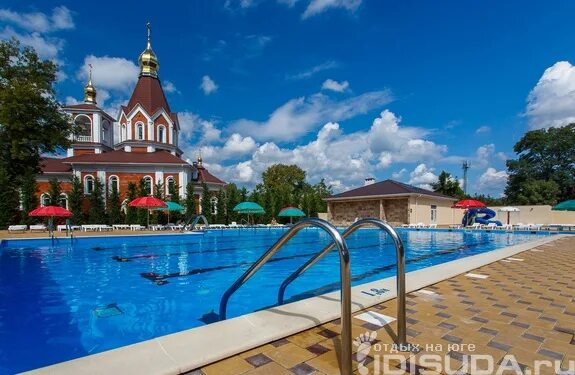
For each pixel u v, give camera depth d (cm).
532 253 845
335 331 293
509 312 352
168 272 813
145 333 400
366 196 2806
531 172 4544
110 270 835
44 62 2559
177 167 3188
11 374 302
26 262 953
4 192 2328
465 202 2223
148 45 3641
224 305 416
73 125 2809
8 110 2245
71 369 207
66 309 497
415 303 385
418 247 1397
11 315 468
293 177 5403
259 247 1380
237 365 229
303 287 646
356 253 1226
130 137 3434
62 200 2767
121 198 3066
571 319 331
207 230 2192
